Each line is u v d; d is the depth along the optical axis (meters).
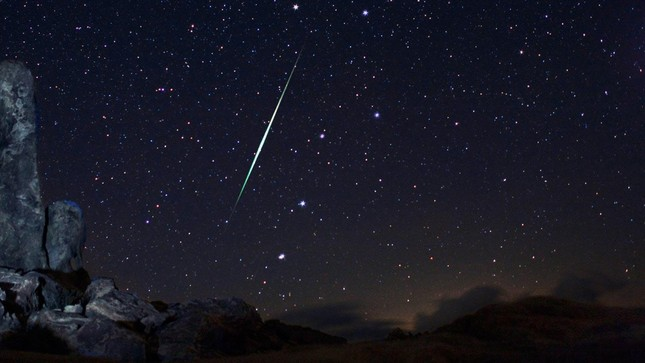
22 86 10.55
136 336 8.23
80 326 8.22
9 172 10.27
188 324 8.69
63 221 10.65
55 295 9.49
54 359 6.57
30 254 10.18
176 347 8.33
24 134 10.47
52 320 8.23
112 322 8.38
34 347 7.96
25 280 9.10
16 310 8.72
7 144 10.38
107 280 9.75
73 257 10.70
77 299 9.91
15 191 10.26
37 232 10.30
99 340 8.06
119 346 8.05
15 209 10.19
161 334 8.56
